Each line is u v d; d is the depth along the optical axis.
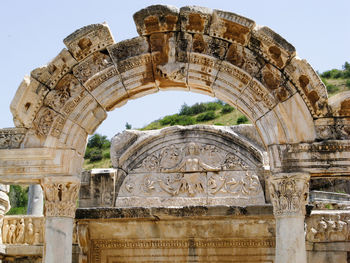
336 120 12.48
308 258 17.34
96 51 13.05
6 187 18.19
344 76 59.75
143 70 13.04
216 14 12.52
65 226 12.53
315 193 24.02
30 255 18.41
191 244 18.05
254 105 12.70
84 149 13.24
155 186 18.52
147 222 18.05
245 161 18.36
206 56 12.80
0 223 18.19
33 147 12.79
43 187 12.75
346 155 12.20
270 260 17.64
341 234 17.34
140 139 18.80
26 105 12.89
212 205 17.61
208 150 18.59
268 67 12.66
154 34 12.98
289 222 11.95
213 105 55.22
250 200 17.98
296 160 12.26
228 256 17.94
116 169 18.80
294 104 12.50
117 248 18.39
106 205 18.44
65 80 13.06
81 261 18.02
